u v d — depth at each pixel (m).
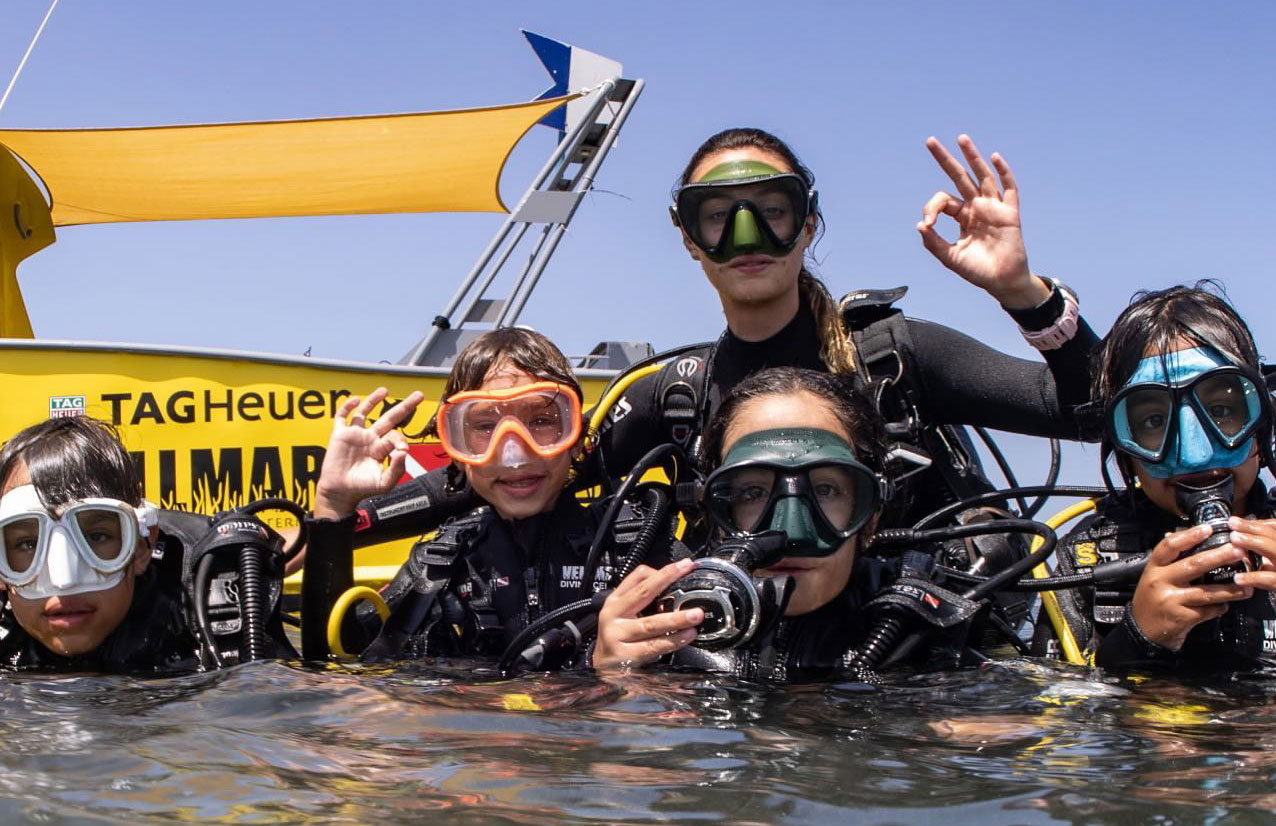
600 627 1.31
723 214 1.71
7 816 0.80
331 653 1.54
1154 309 1.40
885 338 1.73
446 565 1.61
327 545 1.56
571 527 1.62
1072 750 0.99
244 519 1.54
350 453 1.57
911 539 1.52
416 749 0.98
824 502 1.32
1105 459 1.51
